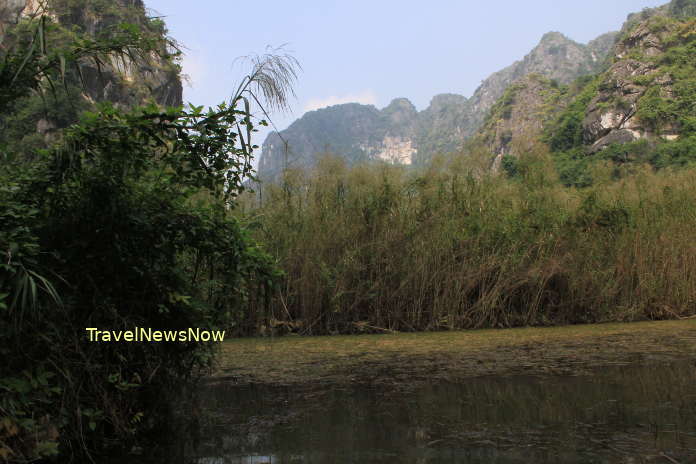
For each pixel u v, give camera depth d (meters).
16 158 2.75
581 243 9.92
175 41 2.91
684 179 11.73
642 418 3.09
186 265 3.67
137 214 2.96
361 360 5.59
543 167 10.95
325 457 2.58
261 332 8.17
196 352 3.57
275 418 3.35
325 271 8.56
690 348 5.73
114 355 3.03
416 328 8.88
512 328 8.76
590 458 2.46
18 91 2.65
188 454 2.69
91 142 2.66
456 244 9.38
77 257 2.84
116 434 2.90
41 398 2.43
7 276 2.28
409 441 2.80
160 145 2.84
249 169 3.01
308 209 9.25
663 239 10.35
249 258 3.39
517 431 2.92
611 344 6.23
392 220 9.27
